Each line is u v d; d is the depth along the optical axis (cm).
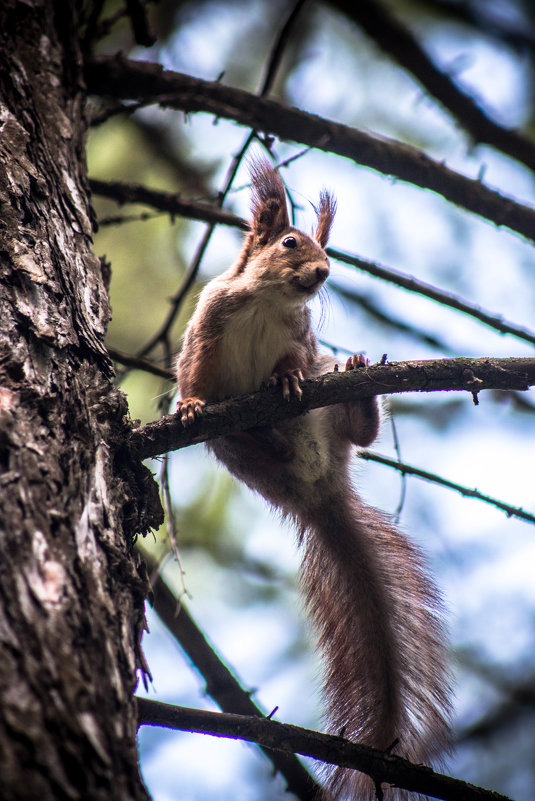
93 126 946
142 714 544
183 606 832
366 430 977
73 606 461
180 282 1266
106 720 423
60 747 391
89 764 394
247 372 979
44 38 898
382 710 816
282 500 1000
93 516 535
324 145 992
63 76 895
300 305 979
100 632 463
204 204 992
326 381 723
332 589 959
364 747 606
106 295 733
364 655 873
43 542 482
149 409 1164
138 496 629
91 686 428
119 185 977
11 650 416
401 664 866
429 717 819
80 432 582
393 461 839
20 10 898
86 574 489
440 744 798
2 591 443
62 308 654
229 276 1021
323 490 992
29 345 604
